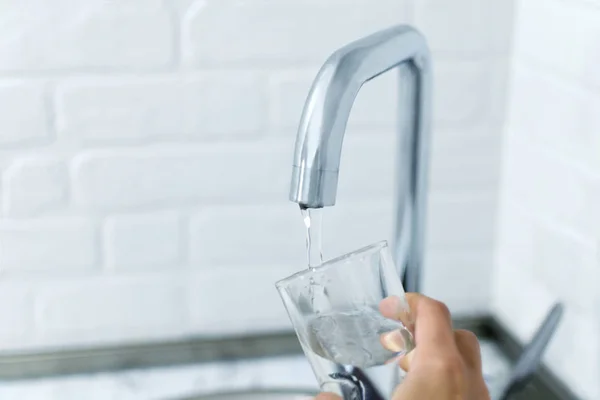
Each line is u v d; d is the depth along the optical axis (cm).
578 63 78
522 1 88
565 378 84
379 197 94
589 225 78
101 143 88
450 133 93
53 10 83
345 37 88
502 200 96
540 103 86
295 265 95
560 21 81
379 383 58
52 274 91
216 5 85
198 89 87
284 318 96
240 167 91
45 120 86
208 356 94
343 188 93
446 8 89
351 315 59
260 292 95
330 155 52
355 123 91
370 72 55
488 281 100
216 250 93
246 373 92
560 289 84
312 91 53
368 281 59
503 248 97
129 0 84
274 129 90
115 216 90
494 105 93
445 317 59
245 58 87
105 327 93
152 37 85
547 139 85
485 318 99
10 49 83
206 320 95
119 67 85
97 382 90
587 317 80
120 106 87
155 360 93
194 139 89
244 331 96
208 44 86
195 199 91
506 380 80
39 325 92
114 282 92
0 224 88
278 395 88
